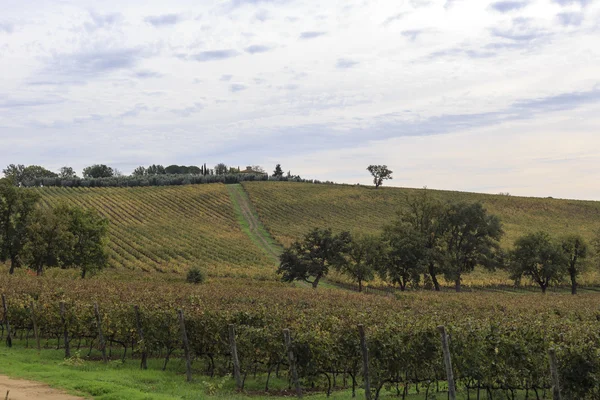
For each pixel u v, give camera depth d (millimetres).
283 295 34469
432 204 68438
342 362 15617
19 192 61188
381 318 19000
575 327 17141
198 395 13750
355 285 75188
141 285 37406
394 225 68500
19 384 14078
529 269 72812
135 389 13922
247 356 16500
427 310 27391
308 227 116562
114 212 118875
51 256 60281
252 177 165000
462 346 14828
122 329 19906
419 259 64812
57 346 22891
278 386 17062
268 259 88875
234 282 67188
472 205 68500
